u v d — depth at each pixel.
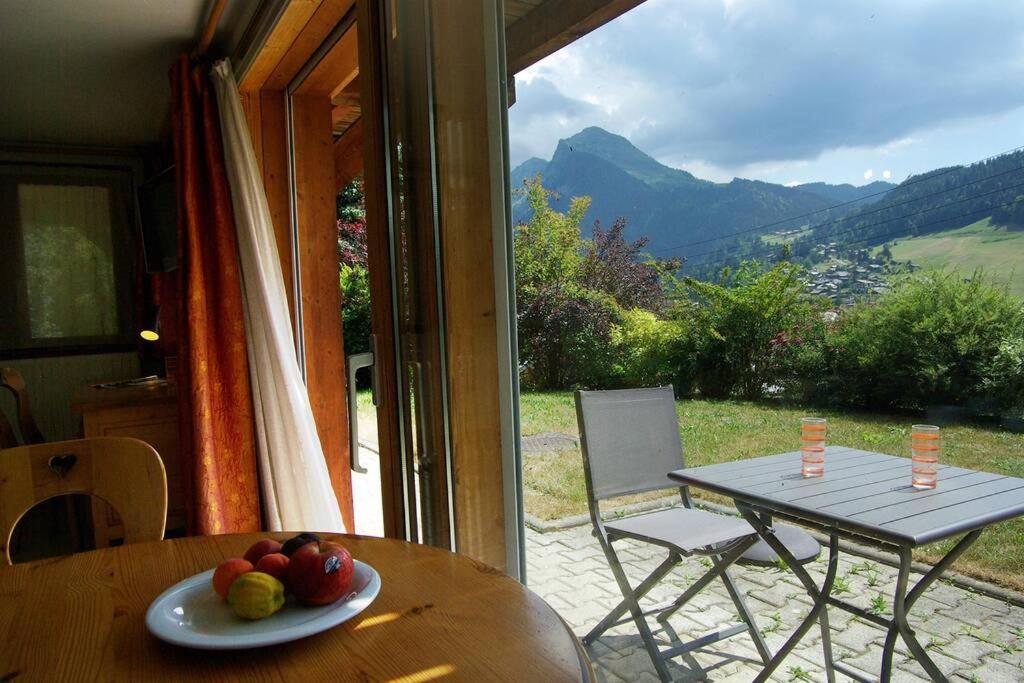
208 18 3.32
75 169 5.77
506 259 1.87
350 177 4.95
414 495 2.01
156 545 1.38
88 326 5.88
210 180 3.52
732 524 2.01
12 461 1.53
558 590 2.40
